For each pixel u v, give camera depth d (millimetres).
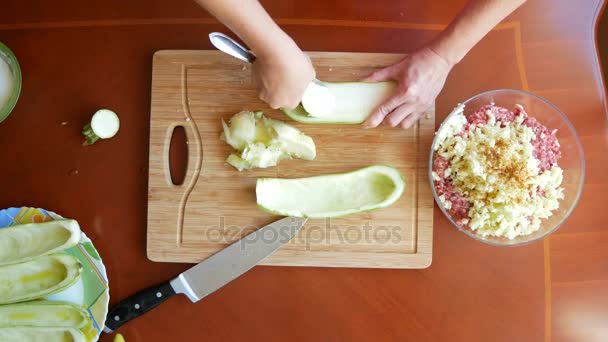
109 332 1230
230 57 1244
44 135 1271
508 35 1271
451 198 1203
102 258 1255
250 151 1188
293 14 1272
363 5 1282
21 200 1265
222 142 1242
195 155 1243
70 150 1269
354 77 1241
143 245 1261
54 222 1151
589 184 1249
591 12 1272
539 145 1198
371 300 1251
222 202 1237
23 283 1174
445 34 1108
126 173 1267
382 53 1234
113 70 1279
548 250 1242
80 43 1279
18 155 1267
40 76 1276
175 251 1231
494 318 1240
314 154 1212
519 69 1268
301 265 1230
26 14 1275
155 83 1247
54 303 1168
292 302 1254
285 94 1047
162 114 1245
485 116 1211
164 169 1241
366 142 1234
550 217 1206
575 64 1266
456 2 1273
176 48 1276
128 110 1272
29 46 1274
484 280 1245
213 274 1224
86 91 1276
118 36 1279
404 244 1229
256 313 1253
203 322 1251
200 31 1277
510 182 1139
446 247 1250
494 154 1155
